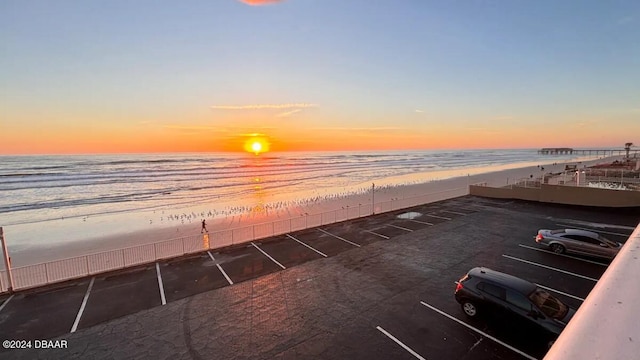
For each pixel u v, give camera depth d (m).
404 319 11.02
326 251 17.83
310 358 9.31
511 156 191.62
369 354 9.40
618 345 0.78
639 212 23.25
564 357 0.78
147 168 84.31
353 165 108.81
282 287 13.59
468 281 11.10
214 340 10.20
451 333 10.16
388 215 25.89
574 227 20.56
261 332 10.55
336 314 11.45
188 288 13.66
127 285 13.99
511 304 9.95
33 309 12.16
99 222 32.38
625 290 1.10
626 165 38.41
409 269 15.09
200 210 37.56
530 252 16.67
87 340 10.31
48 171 72.69
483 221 22.98
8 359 9.54
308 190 53.38
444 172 84.75
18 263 21.11
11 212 37.09
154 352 9.72
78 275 15.66
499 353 9.21
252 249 18.34
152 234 27.56
